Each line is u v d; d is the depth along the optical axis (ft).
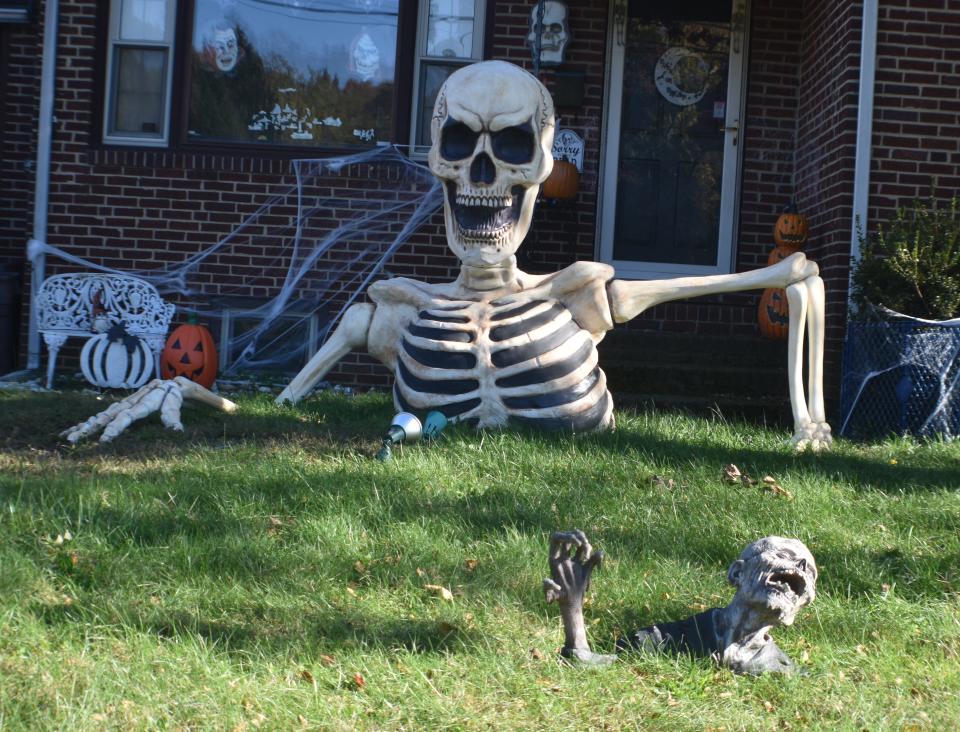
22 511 16.87
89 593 14.51
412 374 25.98
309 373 29.07
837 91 34.19
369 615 14.40
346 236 37.52
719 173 39.81
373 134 38.29
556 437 23.99
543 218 38.04
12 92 41.09
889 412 29.58
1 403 27.89
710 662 13.08
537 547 17.06
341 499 18.65
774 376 33.14
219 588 14.98
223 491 18.84
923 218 30.78
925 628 15.07
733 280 26.91
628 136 39.86
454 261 37.55
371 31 38.14
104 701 11.46
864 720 12.00
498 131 26.03
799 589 13.10
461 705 11.95
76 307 34.40
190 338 34.14
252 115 38.19
